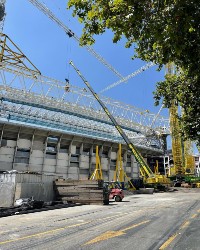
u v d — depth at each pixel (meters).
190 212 18.42
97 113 77.31
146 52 8.48
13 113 60.00
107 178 75.00
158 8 5.89
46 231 11.02
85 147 71.31
